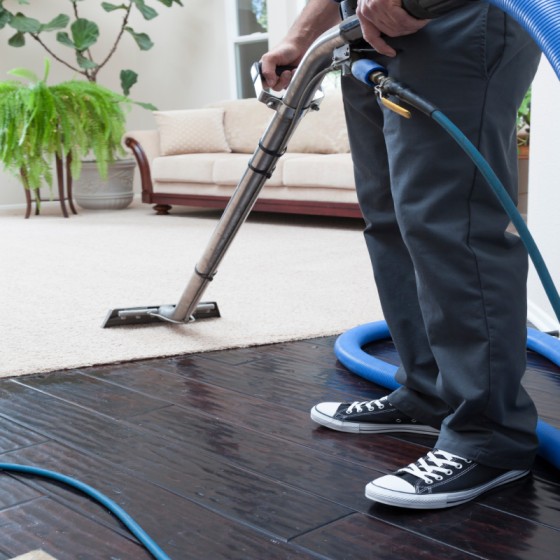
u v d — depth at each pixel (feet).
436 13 3.36
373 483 3.96
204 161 17.85
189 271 11.00
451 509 3.93
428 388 4.66
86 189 20.52
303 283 9.90
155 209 19.51
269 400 5.71
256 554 3.52
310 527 3.77
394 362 6.66
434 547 3.55
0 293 9.71
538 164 7.77
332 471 4.43
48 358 6.79
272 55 5.14
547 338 6.60
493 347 3.88
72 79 20.71
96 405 5.65
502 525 3.74
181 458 4.66
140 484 4.30
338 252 12.35
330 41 4.12
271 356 6.86
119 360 6.73
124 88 21.76
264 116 19.06
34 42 21.56
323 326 7.73
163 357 6.86
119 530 3.77
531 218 8.03
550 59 2.35
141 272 11.02
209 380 6.21
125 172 20.63
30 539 3.70
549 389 5.86
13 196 21.70
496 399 3.91
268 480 4.33
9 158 18.31
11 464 4.53
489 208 3.93
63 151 18.49
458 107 3.78
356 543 3.60
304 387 6.00
